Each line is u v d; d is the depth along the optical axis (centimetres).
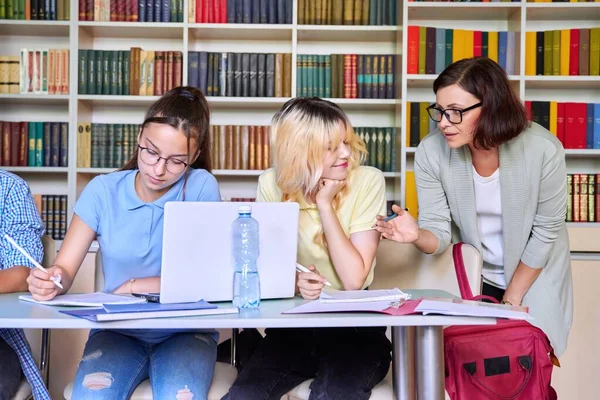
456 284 205
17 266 183
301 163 183
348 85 371
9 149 371
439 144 224
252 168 372
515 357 176
